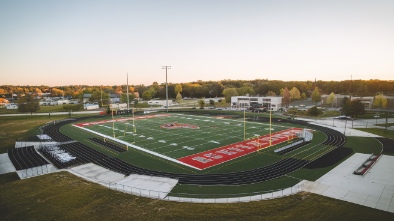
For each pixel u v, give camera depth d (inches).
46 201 1198.3
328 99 5462.6
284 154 1982.0
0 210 1119.0
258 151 2063.2
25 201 1200.2
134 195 1258.0
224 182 1440.7
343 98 5172.2
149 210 1102.4
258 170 1636.3
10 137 2635.3
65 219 1043.3
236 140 2428.6
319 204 1155.9
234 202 1173.7
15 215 1076.5
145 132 2805.1
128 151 2076.8
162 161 1825.8
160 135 2650.1
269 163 1772.9
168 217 1040.8
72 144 2319.1
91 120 3740.2
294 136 2603.3
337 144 2288.4
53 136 2664.9
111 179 1499.8
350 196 1243.8
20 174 1608.0
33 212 1099.9
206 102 6929.1
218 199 1209.4
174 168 1683.1
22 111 4475.9
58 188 1343.5
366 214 1070.4
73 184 1397.6
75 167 1707.7
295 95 6776.6
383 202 1181.7
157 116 4141.2
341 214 1066.7
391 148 2138.3
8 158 1921.8
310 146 2223.2
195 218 1030.4
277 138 2518.5
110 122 3526.1
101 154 2004.2
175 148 2156.7
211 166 1720.0
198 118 3890.3
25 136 2677.2
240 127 3107.8
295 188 1341.0
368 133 2763.3
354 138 2524.6
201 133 2743.6
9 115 4323.3
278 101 5088.6
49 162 1830.7
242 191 1307.8
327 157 1900.8
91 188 1343.5
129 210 1106.1
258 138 2509.8
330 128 3068.4
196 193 1286.9
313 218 1031.0
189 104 6515.8
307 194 1264.8
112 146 2231.8
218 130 2908.5
